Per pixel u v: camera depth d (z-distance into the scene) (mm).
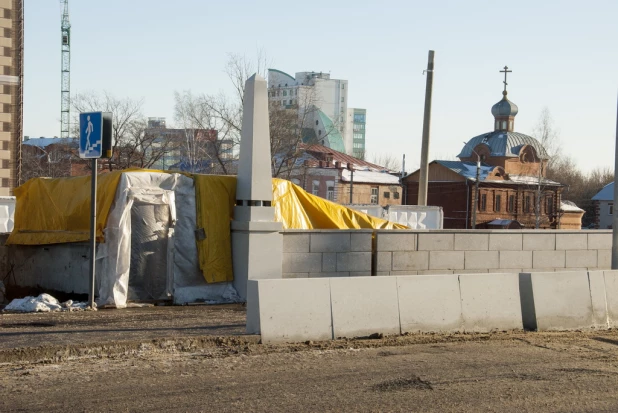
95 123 14516
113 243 15508
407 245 18281
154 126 91062
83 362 10211
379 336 12781
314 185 83188
